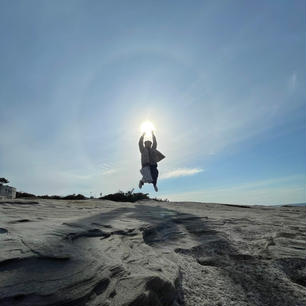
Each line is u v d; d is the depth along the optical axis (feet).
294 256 8.06
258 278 6.63
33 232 5.79
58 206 12.98
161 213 12.94
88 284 4.03
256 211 20.34
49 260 4.44
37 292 3.60
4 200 12.05
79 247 5.38
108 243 6.27
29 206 11.46
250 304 5.59
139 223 9.30
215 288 6.08
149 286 4.58
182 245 8.68
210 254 8.17
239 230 10.98
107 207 14.46
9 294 3.46
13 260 4.18
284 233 10.91
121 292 4.22
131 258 5.75
